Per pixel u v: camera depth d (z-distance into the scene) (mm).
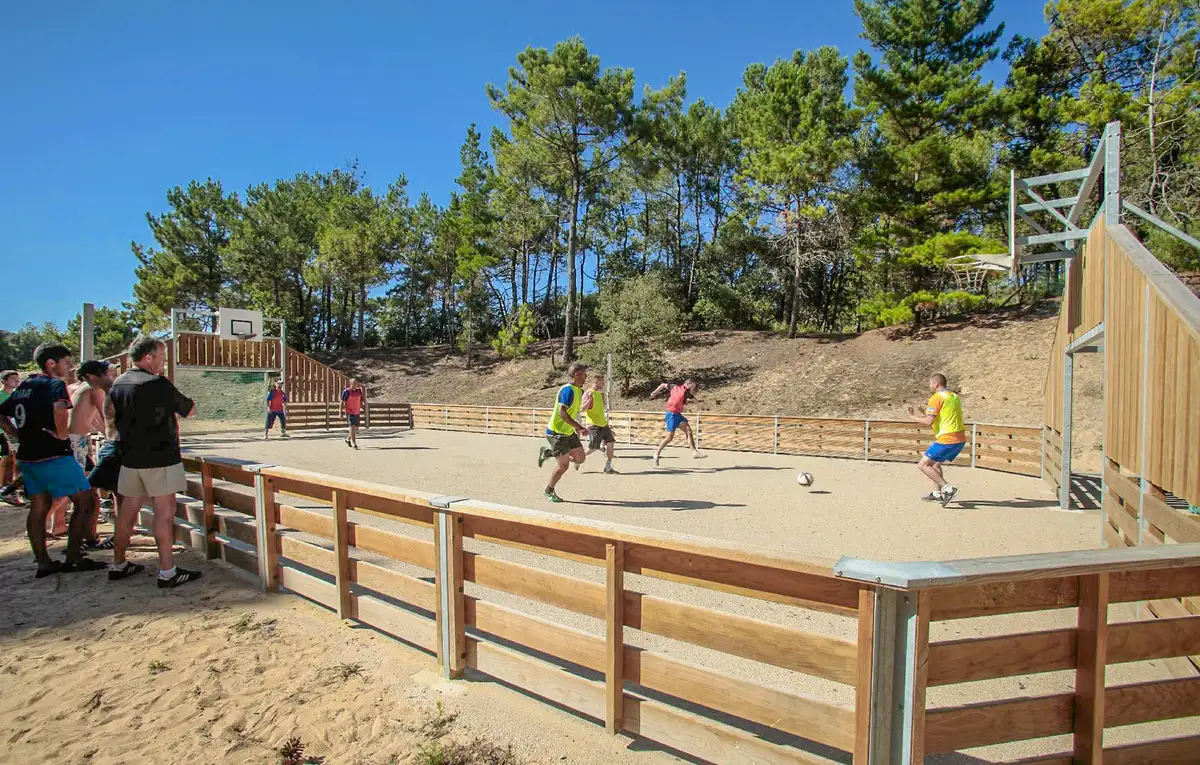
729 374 28578
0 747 2914
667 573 2756
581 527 2949
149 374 5086
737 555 2459
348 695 3379
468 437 21422
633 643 4211
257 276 44156
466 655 3572
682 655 4043
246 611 4621
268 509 5039
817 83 29688
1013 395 20141
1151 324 4395
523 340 36156
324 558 4531
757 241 36062
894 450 14305
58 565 5555
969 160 23344
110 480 5578
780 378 26812
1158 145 21766
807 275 36406
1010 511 8508
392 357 43688
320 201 49125
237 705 3287
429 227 44875
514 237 39281
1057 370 10055
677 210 42469
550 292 47844
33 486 5410
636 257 47188
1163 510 3982
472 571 3516
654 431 18672
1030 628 4547
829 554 6141
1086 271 7773
